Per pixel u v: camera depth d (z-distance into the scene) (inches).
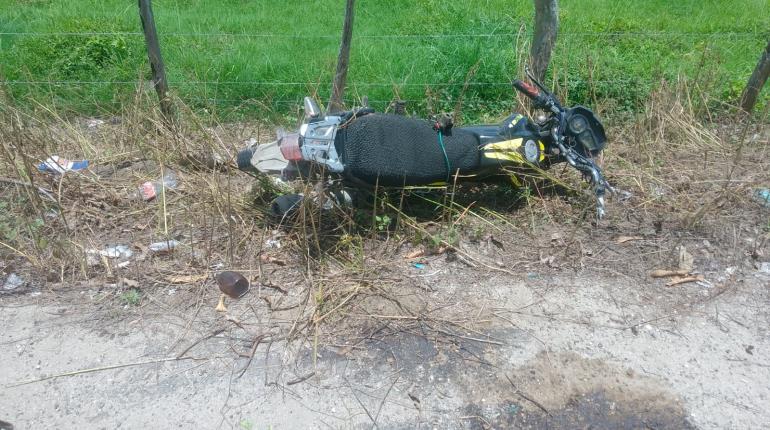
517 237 151.2
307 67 236.8
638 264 142.9
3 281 132.9
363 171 136.2
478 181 160.6
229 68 233.9
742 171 183.5
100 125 208.4
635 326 125.3
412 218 149.9
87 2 313.1
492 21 274.7
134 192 165.9
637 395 110.2
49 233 147.8
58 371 112.4
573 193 168.7
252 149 157.9
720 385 112.5
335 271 136.2
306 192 134.8
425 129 146.6
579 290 134.6
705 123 218.8
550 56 201.5
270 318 124.3
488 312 127.6
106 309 126.5
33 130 187.5
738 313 129.5
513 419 105.7
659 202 165.6
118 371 112.6
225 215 152.5
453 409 107.0
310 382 110.9
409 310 126.8
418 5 322.7
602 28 296.7
